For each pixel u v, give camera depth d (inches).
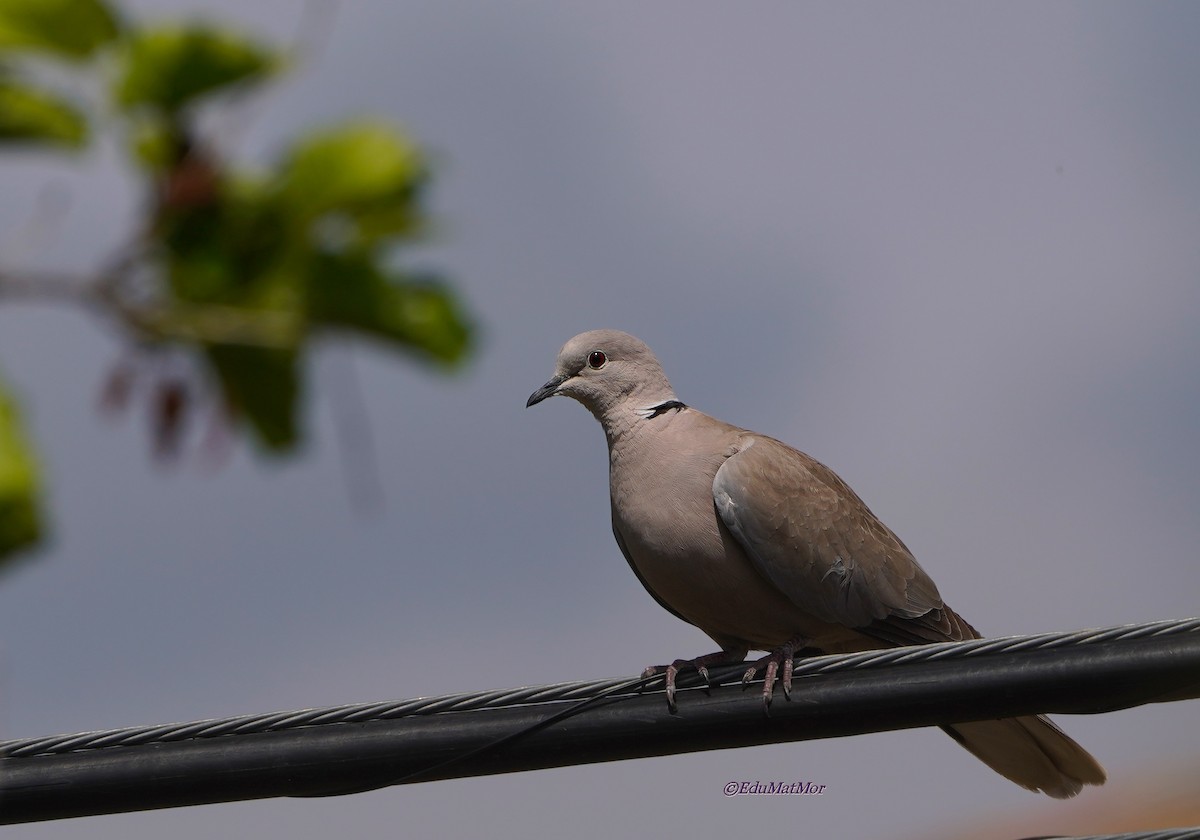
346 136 143.6
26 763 401.7
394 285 148.1
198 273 141.9
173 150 139.6
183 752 402.0
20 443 126.5
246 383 145.6
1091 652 378.3
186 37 134.8
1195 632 373.7
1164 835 352.8
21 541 126.3
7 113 134.5
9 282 124.6
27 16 134.4
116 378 133.1
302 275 145.1
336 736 401.7
